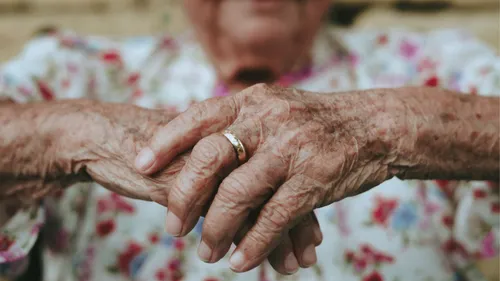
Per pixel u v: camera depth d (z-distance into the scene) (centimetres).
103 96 63
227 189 39
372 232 57
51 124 45
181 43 66
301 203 40
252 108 42
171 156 42
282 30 58
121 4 88
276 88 44
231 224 39
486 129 45
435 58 64
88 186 59
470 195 57
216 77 63
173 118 45
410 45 66
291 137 41
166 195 42
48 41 63
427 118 44
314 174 40
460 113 45
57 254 58
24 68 59
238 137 41
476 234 57
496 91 57
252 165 40
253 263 40
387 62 65
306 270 56
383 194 58
